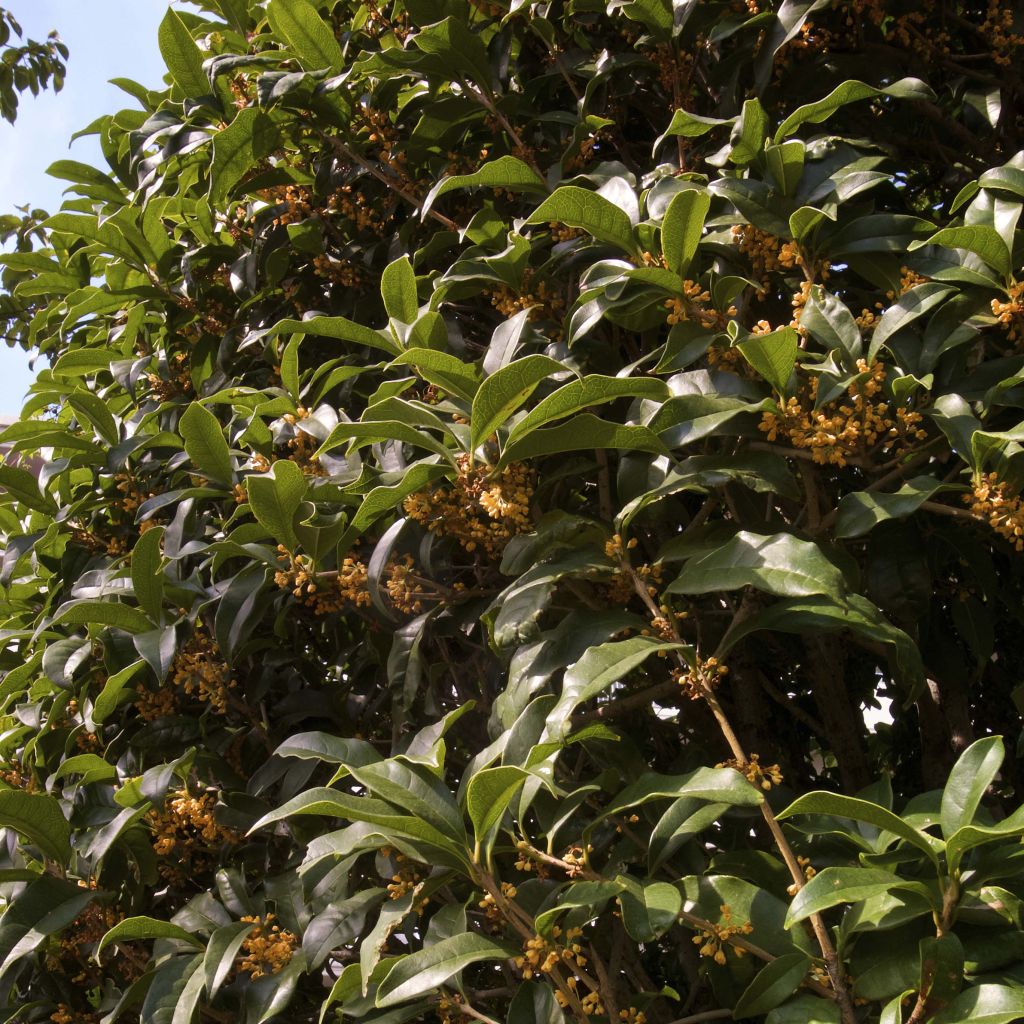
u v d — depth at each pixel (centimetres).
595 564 193
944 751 295
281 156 307
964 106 284
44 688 284
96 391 348
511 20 271
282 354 270
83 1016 255
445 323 232
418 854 172
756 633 308
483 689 249
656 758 289
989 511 179
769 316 248
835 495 276
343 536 224
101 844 229
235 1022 229
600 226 210
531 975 169
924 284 194
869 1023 163
